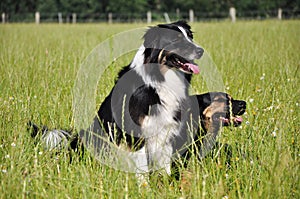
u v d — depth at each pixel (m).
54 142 6.55
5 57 14.34
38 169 5.72
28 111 7.83
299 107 7.96
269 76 11.20
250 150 6.34
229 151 6.62
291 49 16.62
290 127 6.92
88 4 62.19
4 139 6.61
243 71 11.94
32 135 6.84
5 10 63.41
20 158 5.88
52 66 12.10
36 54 15.26
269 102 8.44
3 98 8.90
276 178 4.94
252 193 5.20
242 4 61.97
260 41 19.34
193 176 5.42
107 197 5.24
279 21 36.97
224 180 5.61
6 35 25.05
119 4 61.66
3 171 5.41
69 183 5.34
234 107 7.04
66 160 6.04
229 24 33.97
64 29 32.69
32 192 5.11
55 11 62.16
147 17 55.81
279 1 60.28
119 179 5.33
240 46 17.69
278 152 5.04
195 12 63.31
